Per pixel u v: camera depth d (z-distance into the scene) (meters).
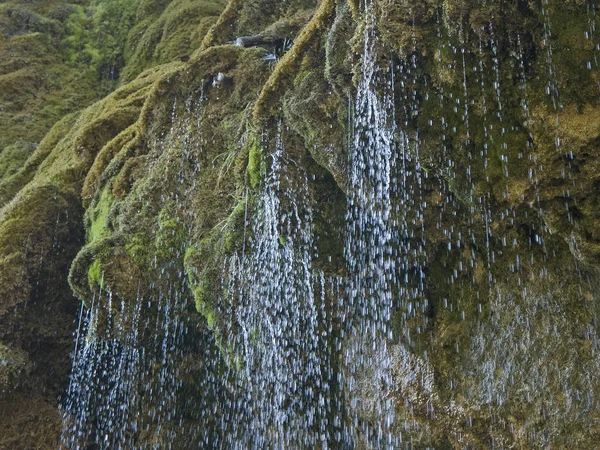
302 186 5.10
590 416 4.00
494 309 4.49
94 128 8.09
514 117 3.85
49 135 10.17
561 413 4.11
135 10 14.70
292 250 5.17
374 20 4.18
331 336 5.36
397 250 4.87
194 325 6.14
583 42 3.54
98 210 7.00
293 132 5.11
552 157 3.73
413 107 4.14
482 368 4.48
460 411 4.54
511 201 3.99
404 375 4.83
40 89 12.96
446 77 3.95
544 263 4.25
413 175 4.49
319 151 4.81
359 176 4.71
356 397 5.16
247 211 5.36
